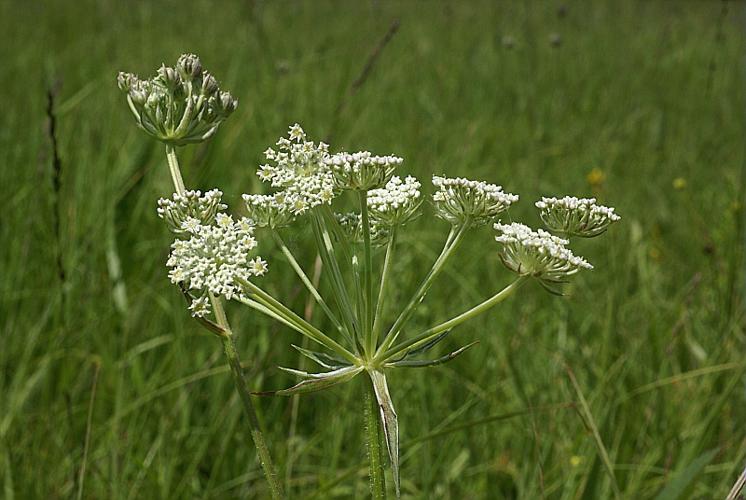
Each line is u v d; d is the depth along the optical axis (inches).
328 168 68.1
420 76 269.0
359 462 124.7
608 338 126.2
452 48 307.7
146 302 143.1
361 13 371.9
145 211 159.5
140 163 159.8
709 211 182.1
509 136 224.1
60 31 309.4
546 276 65.9
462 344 140.2
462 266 158.4
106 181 158.6
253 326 139.9
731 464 115.9
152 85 70.8
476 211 67.7
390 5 390.6
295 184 67.6
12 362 133.5
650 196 193.6
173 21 331.6
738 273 139.9
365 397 68.6
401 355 67.6
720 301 138.8
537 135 219.8
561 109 252.1
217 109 71.6
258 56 253.8
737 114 254.8
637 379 130.3
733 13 363.9
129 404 125.9
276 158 69.1
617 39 327.6
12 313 137.2
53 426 120.0
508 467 123.1
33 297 141.5
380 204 67.8
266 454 68.9
